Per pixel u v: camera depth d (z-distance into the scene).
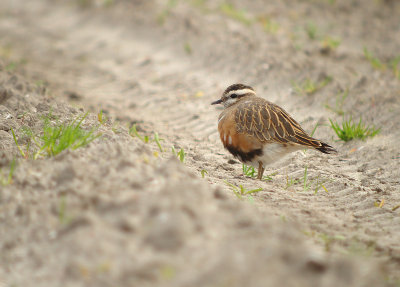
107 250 6.09
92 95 17.69
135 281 5.68
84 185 7.68
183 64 21.00
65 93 17.31
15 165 8.63
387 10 27.75
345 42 23.08
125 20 26.20
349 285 5.64
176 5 27.20
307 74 18.55
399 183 11.53
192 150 13.25
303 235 8.18
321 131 14.62
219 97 17.81
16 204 7.55
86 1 29.47
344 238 8.28
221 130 12.27
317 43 22.41
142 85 18.95
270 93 17.62
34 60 21.80
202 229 6.31
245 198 9.60
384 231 8.90
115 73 20.42
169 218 6.34
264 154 11.67
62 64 21.47
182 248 6.03
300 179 11.64
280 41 22.34
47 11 29.48
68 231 6.63
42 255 6.41
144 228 6.34
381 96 16.25
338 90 16.86
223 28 23.86
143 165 8.38
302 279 5.57
